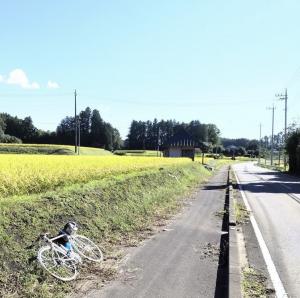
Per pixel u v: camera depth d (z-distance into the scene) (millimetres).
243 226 11969
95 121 136875
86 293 6055
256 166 83000
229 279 6590
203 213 14430
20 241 6988
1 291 5762
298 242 9773
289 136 53031
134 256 8164
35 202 8875
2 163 15188
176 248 8938
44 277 6379
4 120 132000
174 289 6293
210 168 51406
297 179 36875
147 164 26266
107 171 17562
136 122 164000
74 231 7445
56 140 127875
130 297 5918
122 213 11602
